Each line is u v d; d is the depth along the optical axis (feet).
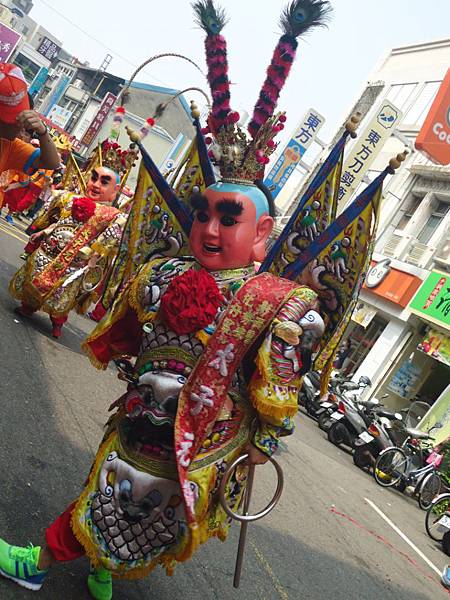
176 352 7.95
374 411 34.68
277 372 7.74
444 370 53.72
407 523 24.93
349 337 61.52
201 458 7.82
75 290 20.29
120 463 7.95
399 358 53.83
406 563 19.06
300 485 21.47
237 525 14.61
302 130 65.10
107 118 106.01
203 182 9.44
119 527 7.89
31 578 8.24
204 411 7.70
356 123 8.23
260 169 8.56
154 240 9.46
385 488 30.58
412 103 70.44
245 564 12.80
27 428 12.96
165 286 8.32
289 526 16.61
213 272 8.41
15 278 20.83
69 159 21.11
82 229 19.92
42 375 16.67
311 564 14.75
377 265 58.80
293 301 7.87
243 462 8.16
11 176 12.99
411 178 60.70
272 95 8.48
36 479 11.17
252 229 8.40
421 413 42.80
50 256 20.13
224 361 7.75
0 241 35.45
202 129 9.32
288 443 28.30
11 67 10.35
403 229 60.03
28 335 19.60
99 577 8.80
